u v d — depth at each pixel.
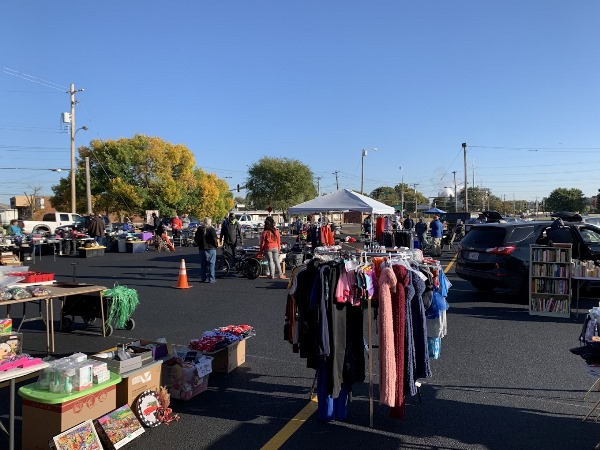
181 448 3.85
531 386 5.14
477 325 7.87
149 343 4.89
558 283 8.46
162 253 22.16
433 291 4.73
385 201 86.81
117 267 16.45
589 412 4.33
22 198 61.88
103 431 3.78
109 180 40.09
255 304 9.79
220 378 5.46
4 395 4.89
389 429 4.16
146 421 4.15
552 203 80.56
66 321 7.54
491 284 9.71
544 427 4.18
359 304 4.14
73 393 3.62
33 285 6.50
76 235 21.56
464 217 31.67
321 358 4.16
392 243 15.02
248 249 14.11
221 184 52.22
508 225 9.85
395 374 4.00
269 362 6.01
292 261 14.82
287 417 4.43
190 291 11.45
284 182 53.03
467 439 3.97
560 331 7.49
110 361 4.17
